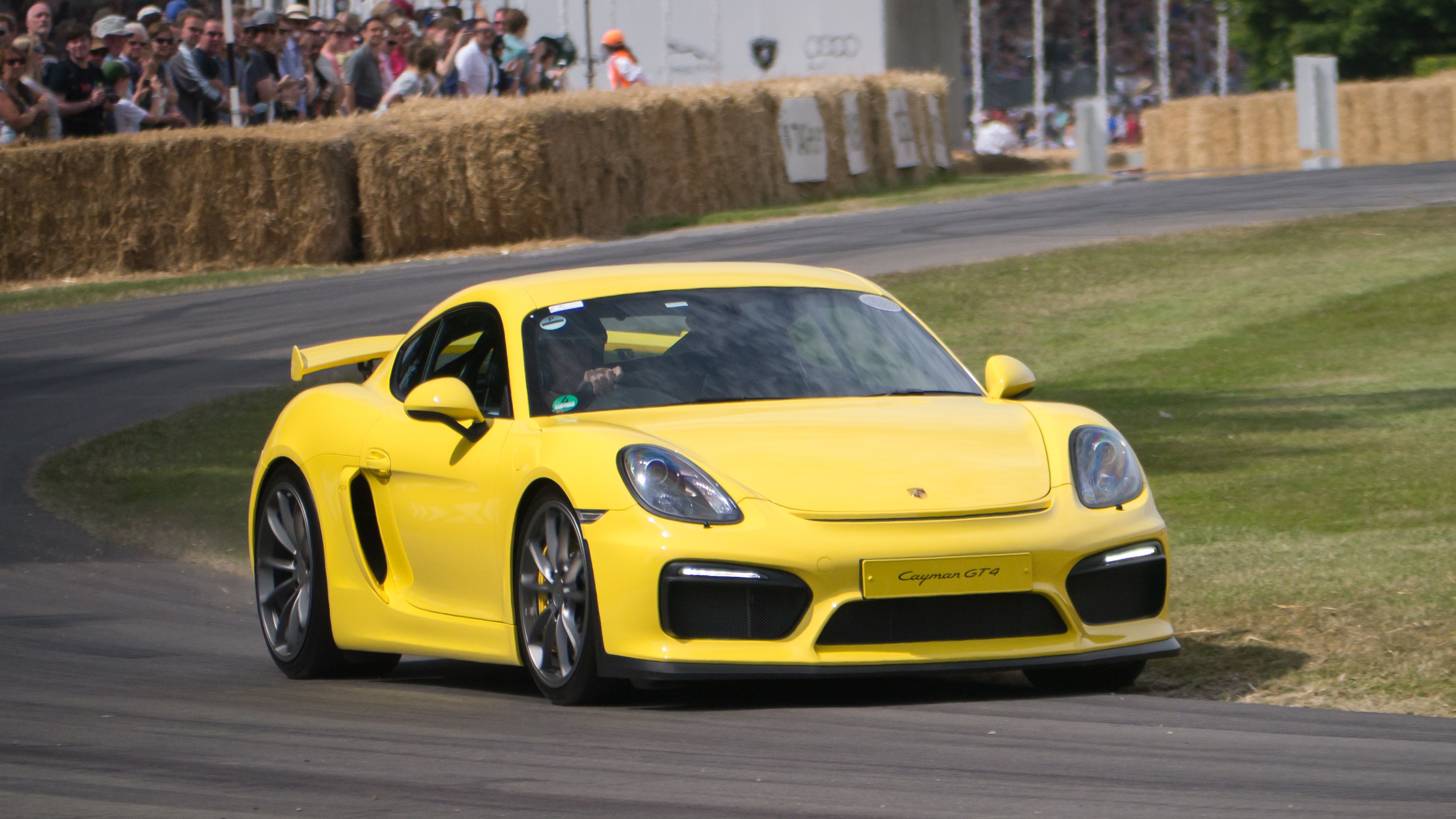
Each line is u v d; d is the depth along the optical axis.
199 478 35.94
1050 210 73.62
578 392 18.62
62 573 28.47
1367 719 15.73
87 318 56.62
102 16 86.12
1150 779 13.23
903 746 14.62
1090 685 17.89
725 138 83.88
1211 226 63.31
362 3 101.38
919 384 19.80
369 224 69.88
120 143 66.25
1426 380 39.97
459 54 79.31
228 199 67.31
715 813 12.31
